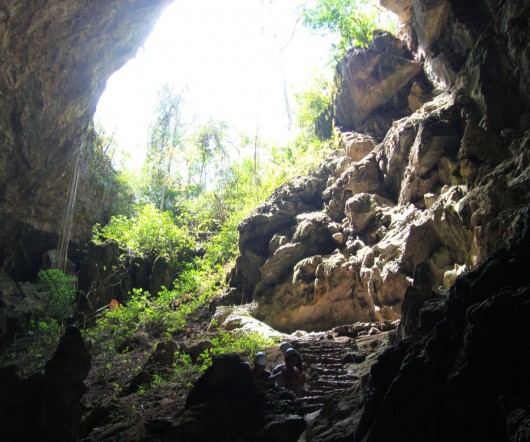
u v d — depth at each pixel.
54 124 16.28
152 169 26.91
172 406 7.20
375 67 15.55
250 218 15.45
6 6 11.94
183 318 14.61
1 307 16.28
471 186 9.82
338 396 4.51
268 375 6.32
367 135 15.45
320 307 12.44
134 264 19.39
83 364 5.12
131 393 9.13
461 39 13.00
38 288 17.36
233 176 23.34
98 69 16.17
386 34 16.36
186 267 19.53
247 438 4.29
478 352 2.96
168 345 10.25
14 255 18.73
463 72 12.02
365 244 12.62
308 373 7.96
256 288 14.09
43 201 18.86
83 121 17.64
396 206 12.48
